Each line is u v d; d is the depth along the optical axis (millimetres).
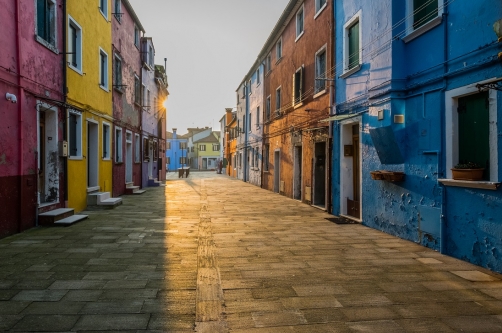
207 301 3875
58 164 9117
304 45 13609
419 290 4293
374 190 8328
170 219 9398
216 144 73500
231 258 5656
